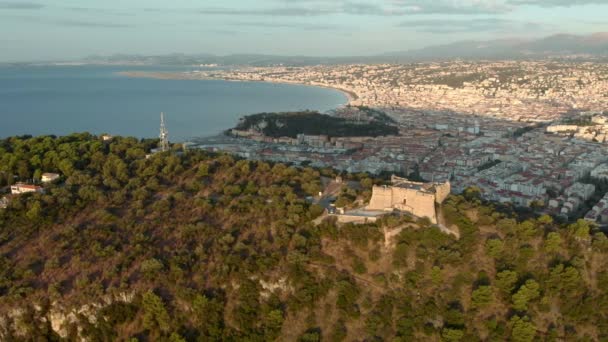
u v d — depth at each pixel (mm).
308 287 168000
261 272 169750
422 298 166625
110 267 168750
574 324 161125
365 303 165250
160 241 183375
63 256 173875
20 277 166250
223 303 163250
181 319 159375
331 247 181500
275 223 189250
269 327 159500
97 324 159000
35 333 158375
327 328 160250
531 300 164375
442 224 189250
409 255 177125
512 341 155875
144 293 162375
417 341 157250
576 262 171625
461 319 160000
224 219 196000
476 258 176875
